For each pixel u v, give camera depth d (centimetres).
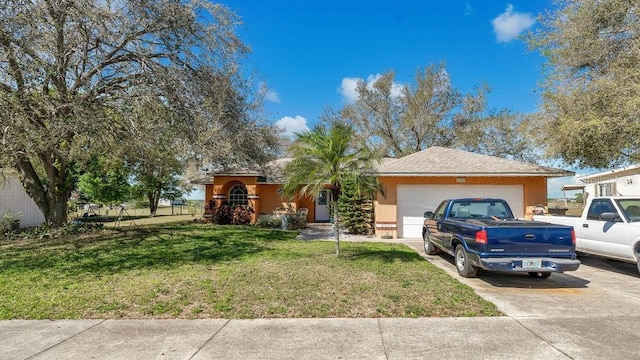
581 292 642
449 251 842
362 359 377
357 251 1034
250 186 1881
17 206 1795
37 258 926
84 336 438
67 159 1234
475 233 695
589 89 1080
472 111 2775
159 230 1504
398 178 1412
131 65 1136
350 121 2944
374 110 2945
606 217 807
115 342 420
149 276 725
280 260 885
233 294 598
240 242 1195
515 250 665
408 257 941
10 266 834
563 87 1167
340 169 856
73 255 962
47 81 936
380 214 1415
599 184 2077
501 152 2716
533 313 519
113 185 1741
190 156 1315
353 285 651
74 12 918
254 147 1561
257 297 583
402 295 593
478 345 409
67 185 1450
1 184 1496
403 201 1416
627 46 1064
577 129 1055
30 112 911
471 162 1445
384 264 842
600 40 1097
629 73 978
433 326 466
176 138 1216
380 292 609
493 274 787
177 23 1111
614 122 995
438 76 2783
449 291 620
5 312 521
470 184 1387
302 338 430
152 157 1221
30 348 405
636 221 784
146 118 1063
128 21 1047
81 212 2480
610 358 377
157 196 2844
